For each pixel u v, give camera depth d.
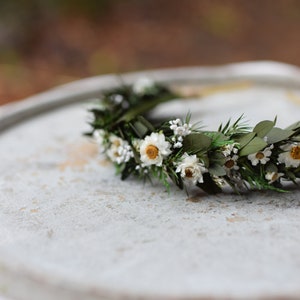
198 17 1.55
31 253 0.42
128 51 1.39
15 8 1.38
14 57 1.30
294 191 0.49
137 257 0.41
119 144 0.53
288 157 0.48
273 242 0.42
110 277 0.39
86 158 0.58
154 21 1.52
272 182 0.48
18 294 0.39
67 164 0.56
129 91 0.65
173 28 1.50
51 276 0.38
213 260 0.41
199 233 0.44
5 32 1.34
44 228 0.45
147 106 0.63
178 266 0.40
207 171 0.48
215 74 0.80
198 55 1.41
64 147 0.60
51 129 0.65
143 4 1.55
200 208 0.47
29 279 0.39
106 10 1.50
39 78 1.23
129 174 0.52
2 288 0.40
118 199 0.49
